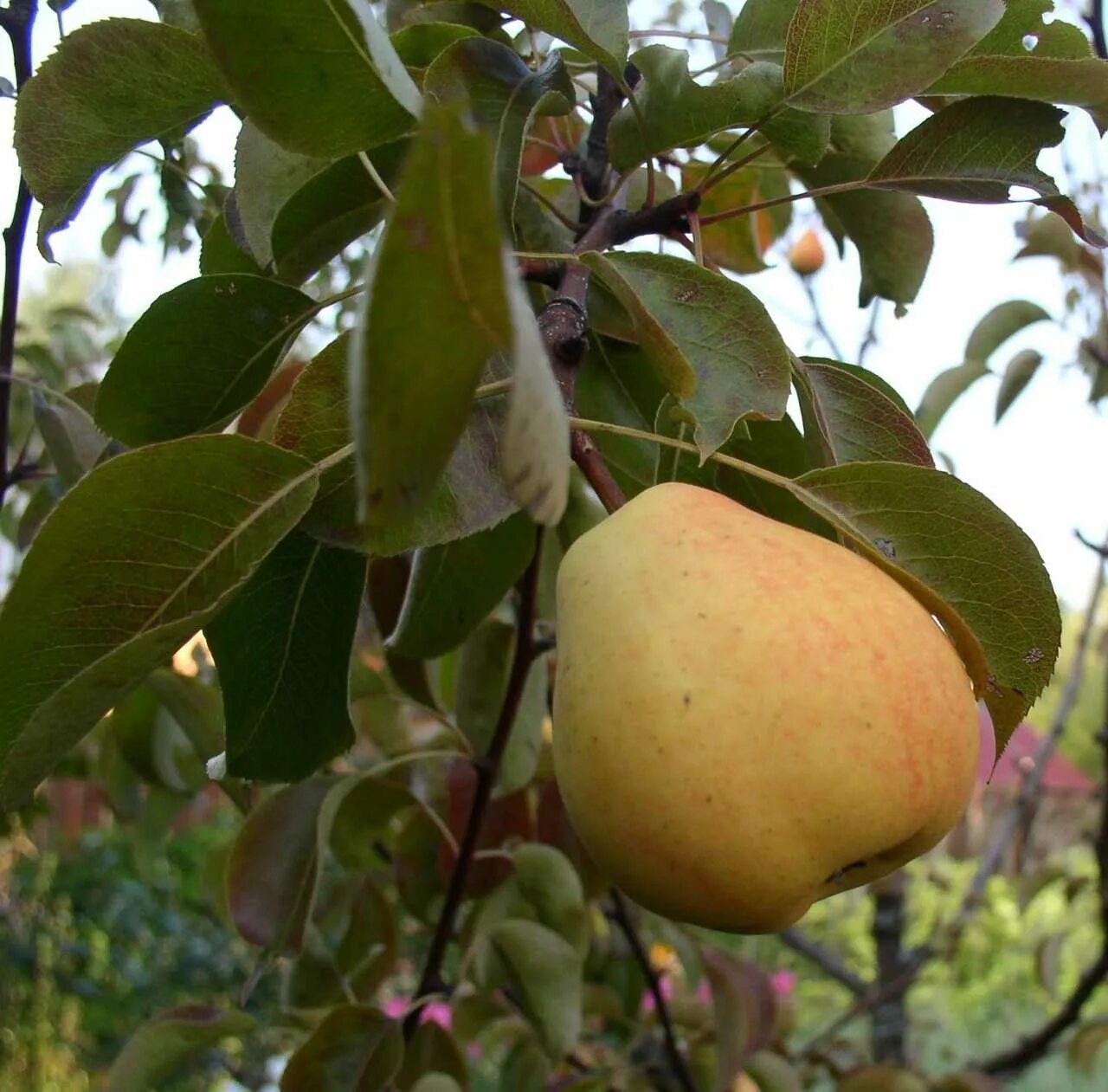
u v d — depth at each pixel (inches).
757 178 18.2
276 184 12.5
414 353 7.0
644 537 10.0
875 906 34.6
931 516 10.6
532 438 7.2
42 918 55.5
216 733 18.4
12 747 9.6
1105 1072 54.7
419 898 19.0
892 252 15.8
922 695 9.3
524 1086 21.6
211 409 13.1
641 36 15.1
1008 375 24.9
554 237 14.4
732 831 9.1
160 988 56.1
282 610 12.2
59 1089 56.7
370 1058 15.1
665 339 10.0
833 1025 31.4
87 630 10.0
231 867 15.6
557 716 10.1
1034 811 33.9
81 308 31.1
